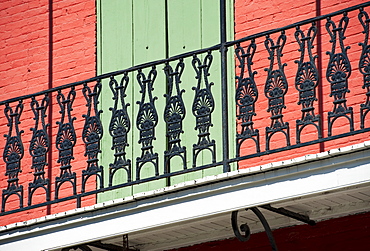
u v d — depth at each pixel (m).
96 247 17.70
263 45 18.44
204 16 19.23
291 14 18.33
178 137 16.50
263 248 17.39
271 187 15.27
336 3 17.89
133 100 19.42
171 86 16.89
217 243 17.83
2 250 17.64
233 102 18.44
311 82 15.59
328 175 14.84
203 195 15.87
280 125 15.65
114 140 17.11
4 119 20.97
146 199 16.38
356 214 16.62
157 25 19.69
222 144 16.67
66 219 17.11
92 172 17.16
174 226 16.89
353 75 17.39
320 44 17.88
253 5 18.78
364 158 14.59
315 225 17.00
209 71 18.88
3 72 21.27
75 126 20.00
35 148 17.92
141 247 18.09
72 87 17.88
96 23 20.42
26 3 21.44
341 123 17.34
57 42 20.81
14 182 19.91
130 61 19.78
